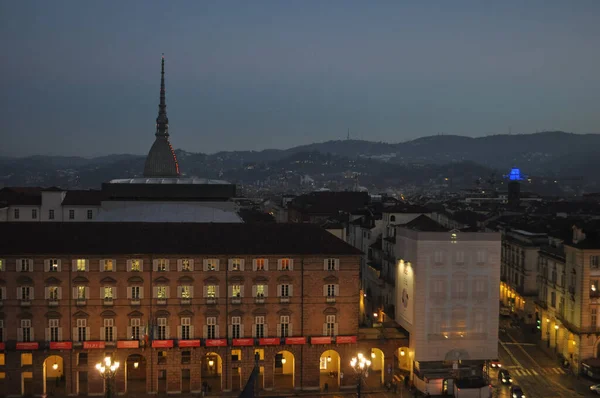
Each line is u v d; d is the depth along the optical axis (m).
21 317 108.00
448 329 113.62
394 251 140.50
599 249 117.69
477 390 105.81
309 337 112.56
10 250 107.50
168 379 109.94
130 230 115.31
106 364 91.19
